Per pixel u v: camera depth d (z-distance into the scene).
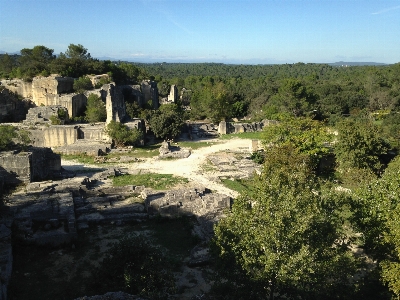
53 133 53.81
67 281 20.44
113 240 25.77
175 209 29.78
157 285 17.81
